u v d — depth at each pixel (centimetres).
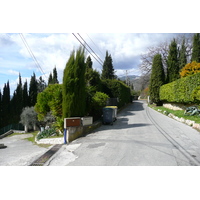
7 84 3033
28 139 1459
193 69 1762
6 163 557
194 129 880
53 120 1284
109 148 616
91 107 1077
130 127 1012
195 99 1181
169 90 1784
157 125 1033
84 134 872
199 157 509
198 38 2020
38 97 1315
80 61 904
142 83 3544
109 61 3447
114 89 2036
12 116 2909
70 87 867
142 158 510
